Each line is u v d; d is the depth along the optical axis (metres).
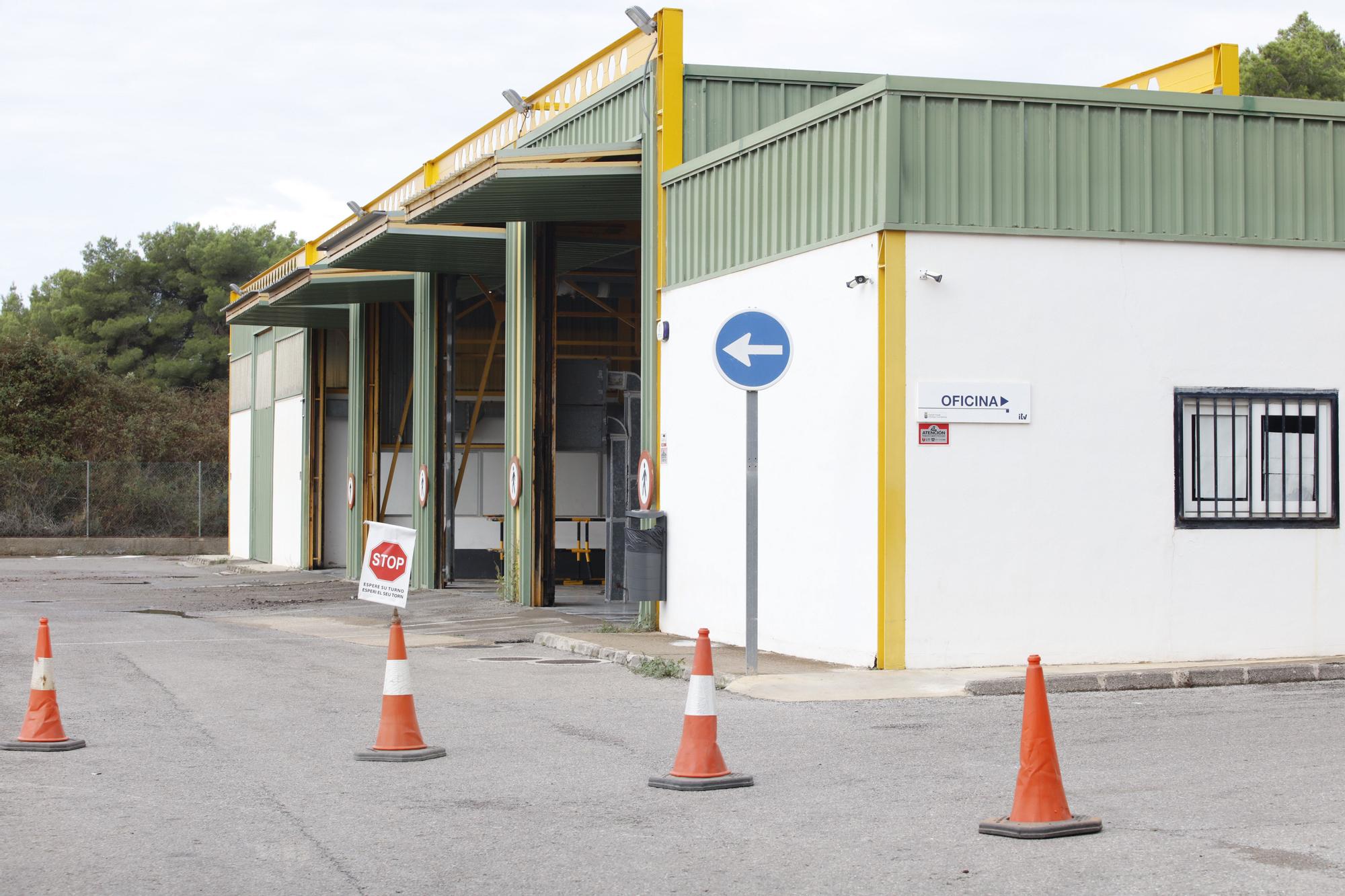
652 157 17.88
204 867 6.55
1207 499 13.59
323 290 29.78
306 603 24.94
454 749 9.50
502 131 24.14
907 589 12.94
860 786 8.17
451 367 27.17
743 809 7.65
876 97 13.13
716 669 13.38
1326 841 6.67
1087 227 13.35
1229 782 8.09
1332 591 13.84
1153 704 11.16
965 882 6.09
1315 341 13.88
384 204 29.55
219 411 58.25
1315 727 9.92
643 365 18.02
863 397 13.28
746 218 15.59
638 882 6.23
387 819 7.49
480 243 23.92
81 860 6.70
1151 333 13.47
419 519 28.23
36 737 9.66
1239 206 13.73
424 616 21.58
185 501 47.97
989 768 8.70
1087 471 13.28
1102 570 13.29
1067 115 13.37
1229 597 13.59
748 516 13.00
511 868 6.48
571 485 29.75
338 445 36.88
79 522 46.78
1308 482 13.83
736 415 15.68
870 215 13.22
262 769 8.90
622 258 29.14
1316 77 38.59
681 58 17.59
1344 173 14.05
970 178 13.14
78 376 55.31
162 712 11.26
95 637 17.84
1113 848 6.60
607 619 20.23
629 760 9.10
